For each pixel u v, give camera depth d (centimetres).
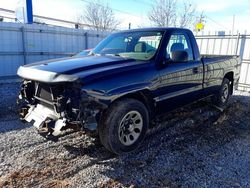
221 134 427
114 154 344
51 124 308
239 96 761
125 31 460
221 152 358
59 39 1254
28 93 366
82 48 1358
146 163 323
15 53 1112
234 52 935
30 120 347
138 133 353
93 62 343
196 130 442
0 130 429
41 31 1179
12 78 1116
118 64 341
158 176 293
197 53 458
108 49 432
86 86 289
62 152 348
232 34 934
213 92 530
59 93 308
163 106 387
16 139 391
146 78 345
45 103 338
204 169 310
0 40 1057
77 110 289
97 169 307
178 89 405
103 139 321
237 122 495
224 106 598
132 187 271
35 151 350
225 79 580
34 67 338
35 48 1175
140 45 400
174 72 389
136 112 342
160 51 376
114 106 317
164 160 331
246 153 357
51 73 303
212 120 498
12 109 571
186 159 335
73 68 312
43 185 271
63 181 280
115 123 317
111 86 306
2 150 352
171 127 450
